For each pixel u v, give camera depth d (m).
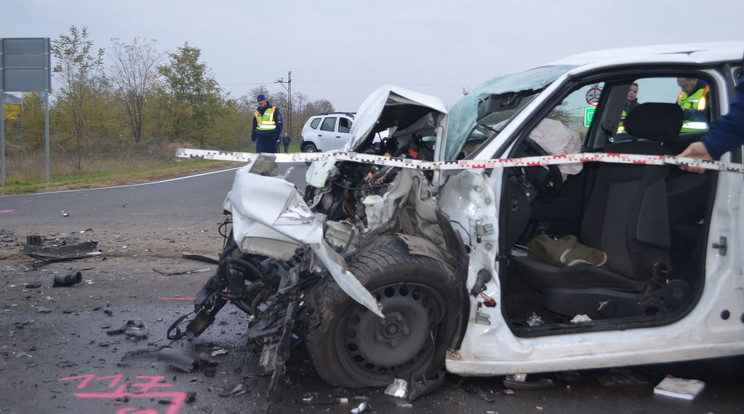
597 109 4.37
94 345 3.88
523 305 3.77
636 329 3.14
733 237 3.10
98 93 26.77
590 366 3.08
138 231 8.13
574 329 3.13
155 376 3.39
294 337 3.16
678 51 3.28
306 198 4.12
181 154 3.15
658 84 3.90
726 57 3.11
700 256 3.17
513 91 3.42
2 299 4.85
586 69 3.13
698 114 3.48
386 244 3.12
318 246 2.85
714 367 3.56
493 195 3.04
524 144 3.79
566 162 3.01
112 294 5.09
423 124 3.73
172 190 13.90
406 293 3.13
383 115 3.73
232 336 4.11
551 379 3.33
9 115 29.05
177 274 5.80
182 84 32.94
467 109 3.61
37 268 5.95
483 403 3.05
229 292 3.61
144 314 4.56
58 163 22.34
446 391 3.18
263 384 3.29
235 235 3.03
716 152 2.82
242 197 3.02
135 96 30.81
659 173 3.31
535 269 3.38
